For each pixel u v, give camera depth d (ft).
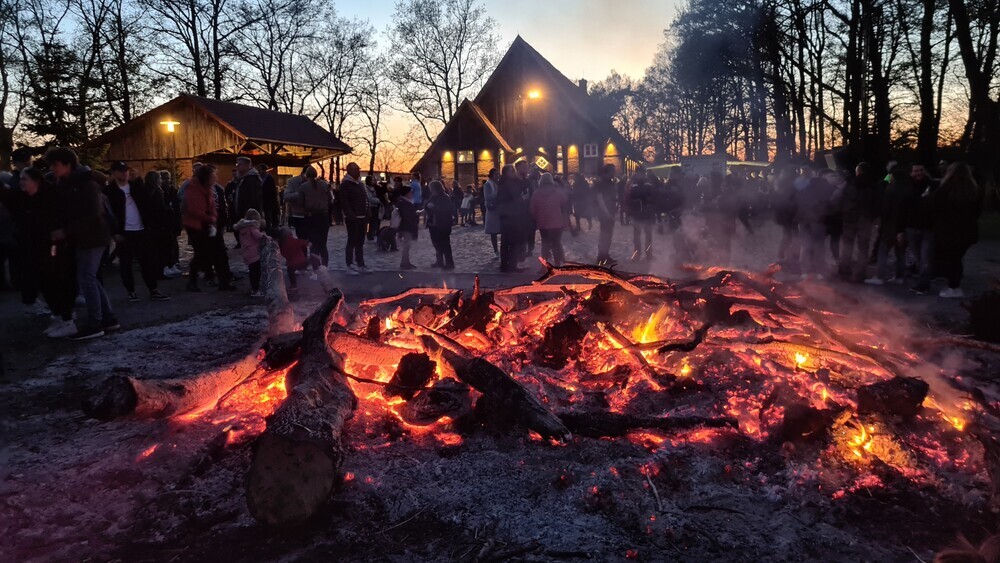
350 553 8.59
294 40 152.25
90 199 20.92
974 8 79.66
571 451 11.50
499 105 136.87
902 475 10.39
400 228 39.78
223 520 9.39
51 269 21.26
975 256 42.37
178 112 94.38
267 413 13.32
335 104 175.52
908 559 8.32
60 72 86.22
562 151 136.26
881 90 80.79
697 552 8.49
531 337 16.87
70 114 87.97
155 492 10.28
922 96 73.10
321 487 9.04
